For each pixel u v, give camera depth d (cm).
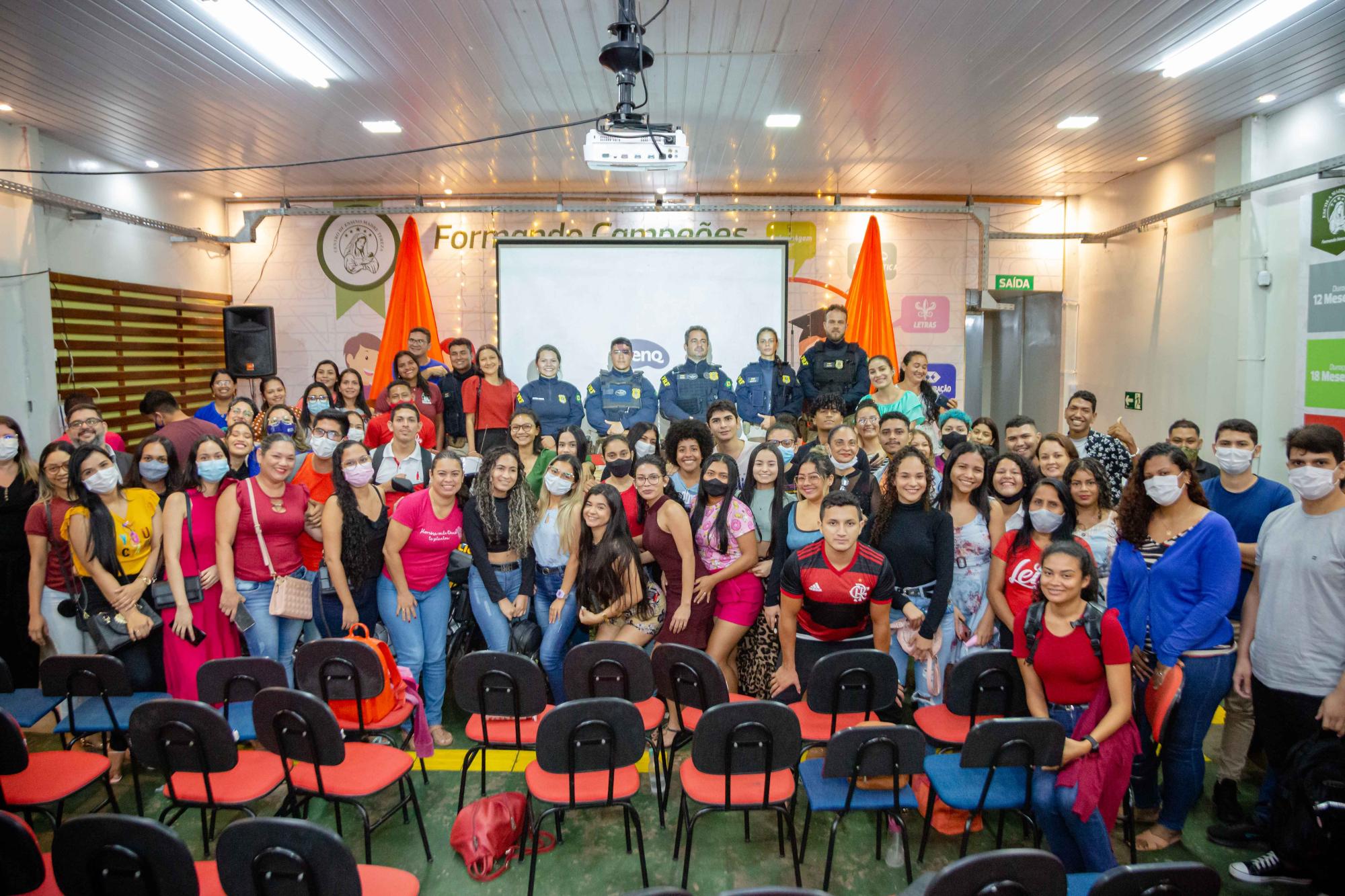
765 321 859
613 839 320
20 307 603
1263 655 295
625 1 400
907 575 360
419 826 309
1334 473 276
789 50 484
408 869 299
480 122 622
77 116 591
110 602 364
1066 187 880
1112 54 494
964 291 922
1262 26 454
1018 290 929
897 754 262
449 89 545
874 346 809
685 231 908
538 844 294
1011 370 1012
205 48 472
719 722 261
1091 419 493
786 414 531
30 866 216
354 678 308
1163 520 306
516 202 904
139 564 375
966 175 823
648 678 311
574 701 262
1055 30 456
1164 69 522
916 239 919
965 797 272
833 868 299
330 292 908
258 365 805
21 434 411
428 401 666
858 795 278
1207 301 700
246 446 465
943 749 320
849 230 912
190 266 839
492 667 302
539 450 525
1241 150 642
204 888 233
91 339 684
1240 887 286
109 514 362
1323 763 259
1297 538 287
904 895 213
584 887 289
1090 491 338
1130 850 288
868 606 345
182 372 817
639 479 385
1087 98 578
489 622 396
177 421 530
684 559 379
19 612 412
